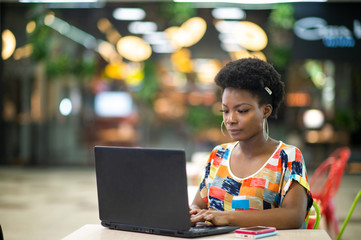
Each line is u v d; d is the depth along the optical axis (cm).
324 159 983
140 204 172
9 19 1023
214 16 980
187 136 1016
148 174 168
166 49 1005
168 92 1016
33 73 1037
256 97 188
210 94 1005
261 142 195
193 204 209
